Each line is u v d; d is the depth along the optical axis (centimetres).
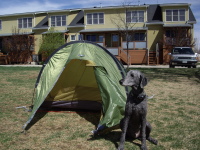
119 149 380
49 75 568
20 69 1950
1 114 614
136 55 2852
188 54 2014
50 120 567
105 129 453
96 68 534
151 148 400
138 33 2995
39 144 420
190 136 458
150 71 1666
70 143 423
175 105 720
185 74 1505
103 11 3084
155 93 920
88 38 3141
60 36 3030
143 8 2972
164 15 2945
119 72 611
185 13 2927
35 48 3419
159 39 2962
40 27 3334
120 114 478
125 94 535
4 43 3400
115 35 3100
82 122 553
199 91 954
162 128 507
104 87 511
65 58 599
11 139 441
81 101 661
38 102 520
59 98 666
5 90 981
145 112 375
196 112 636
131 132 416
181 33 2816
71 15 3350
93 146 409
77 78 648
